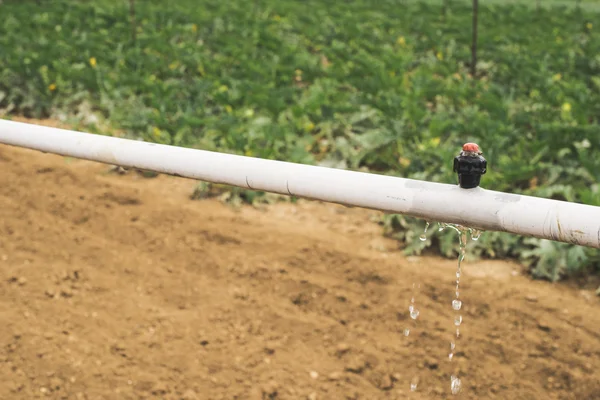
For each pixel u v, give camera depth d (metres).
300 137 7.29
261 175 2.17
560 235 1.80
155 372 3.78
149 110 7.64
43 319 4.21
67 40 10.98
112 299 4.46
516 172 5.81
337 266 4.88
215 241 5.25
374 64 9.60
